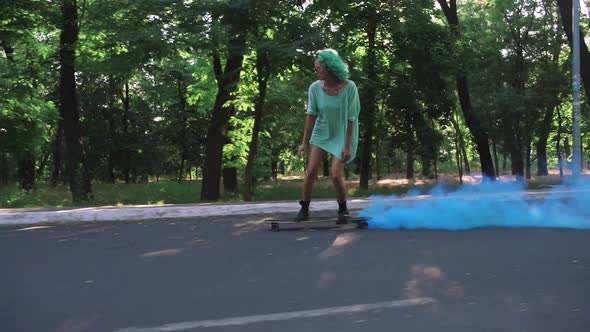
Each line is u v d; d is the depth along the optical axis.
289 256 4.83
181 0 13.79
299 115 24.41
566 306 3.32
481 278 3.99
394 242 5.52
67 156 18.23
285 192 22.39
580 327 2.96
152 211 8.65
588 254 4.85
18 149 21.42
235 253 5.00
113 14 15.09
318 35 13.62
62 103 18.00
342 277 4.04
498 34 28.12
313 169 6.54
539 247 5.20
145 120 46.69
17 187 23.03
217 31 12.98
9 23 16.09
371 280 3.95
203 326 2.97
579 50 15.23
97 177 48.97
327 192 22.09
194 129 43.94
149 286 3.80
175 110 43.09
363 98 21.72
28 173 28.03
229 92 17.69
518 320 3.07
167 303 3.39
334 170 6.54
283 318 3.11
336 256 4.81
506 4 27.19
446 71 21.45
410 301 3.43
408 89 22.55
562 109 38.78
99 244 5.60
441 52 21.11
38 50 18.22
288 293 3.62
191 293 3.62
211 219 8.27
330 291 3.66
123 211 8.50
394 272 4.19
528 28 27.42
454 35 21.56
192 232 6.51
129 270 4.30
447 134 33.19
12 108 19.33
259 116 16.41
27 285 3.83
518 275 4.09
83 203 17.86
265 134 23.22
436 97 22.89
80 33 17.28
